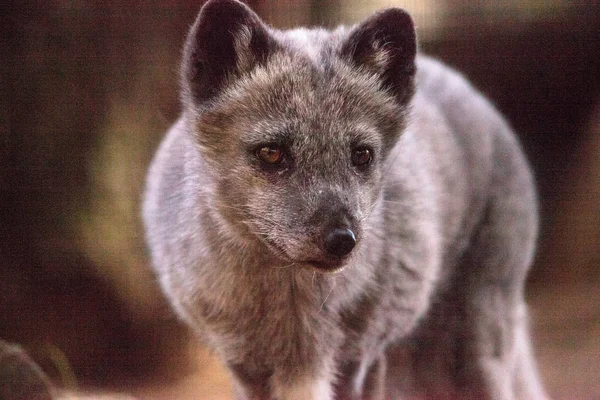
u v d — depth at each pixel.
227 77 2.79
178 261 2.84
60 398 3.08
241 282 2.82
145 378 3.40
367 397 2.89
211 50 2.79
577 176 4.82
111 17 3.42
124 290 3.47
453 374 3.00
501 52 4.66
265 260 2.81
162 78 3.50
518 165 3.01
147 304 3.48
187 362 3.50
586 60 4.66
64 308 3.44
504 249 2.99
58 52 3.40
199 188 2.82
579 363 3.72
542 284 4.66
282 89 2.79
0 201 3.40
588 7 4.51
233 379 2.87
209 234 2.82
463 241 2.97
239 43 2.79
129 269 3.46
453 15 4.53
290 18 3.66
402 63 2.82
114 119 3.48
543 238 4.79
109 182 3.47
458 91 2.99
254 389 2.86
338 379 2.85
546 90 4.75
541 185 4.83
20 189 3.41
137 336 3.49
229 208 2.80
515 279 3.01
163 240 2.86
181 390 3.34
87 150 3.46
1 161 3.38
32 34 3.36
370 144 2.79
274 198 2.78
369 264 2.83
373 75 2.81
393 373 3.01
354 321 2.84
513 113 4.79
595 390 3.44
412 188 2.87
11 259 3.41
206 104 2.80
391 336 2.88
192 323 2.86
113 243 3.46
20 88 3.38
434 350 3.00
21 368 2.96
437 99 2.97
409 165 2.88
